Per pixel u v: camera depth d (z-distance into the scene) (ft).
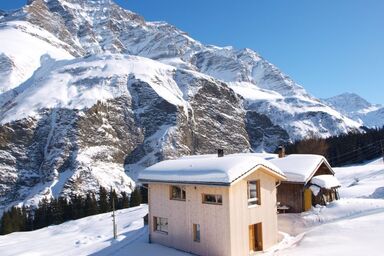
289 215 130.82
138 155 598.34
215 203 94.17
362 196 166.30
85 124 569.23
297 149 419.54
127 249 111.55
